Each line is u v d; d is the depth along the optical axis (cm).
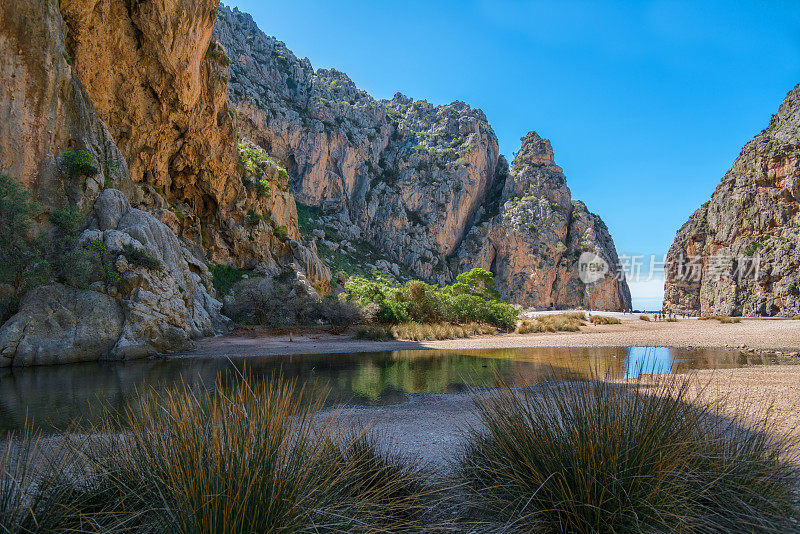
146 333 1700
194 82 3014
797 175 6862
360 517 226
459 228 11394
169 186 3341
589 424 249
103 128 2248
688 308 8956
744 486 235
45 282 1538
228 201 3828
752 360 1354
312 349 1959
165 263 2095
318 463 243
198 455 194
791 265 6519
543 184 11750
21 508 205
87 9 2233
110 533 192
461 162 11456
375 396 841
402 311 3123
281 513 194
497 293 6556
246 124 8475
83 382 1019
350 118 11250
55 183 1741
